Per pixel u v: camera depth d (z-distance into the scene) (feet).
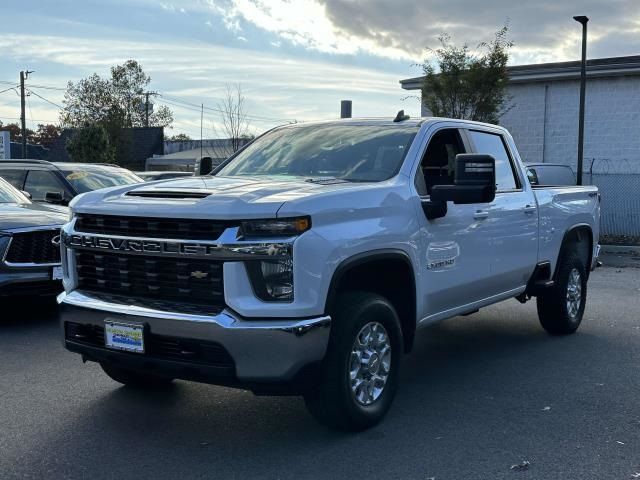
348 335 13.92
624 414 16.37
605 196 63.87
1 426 15.20
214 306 12.96
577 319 25.13
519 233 20.83
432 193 15.89
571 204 24.34
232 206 12.93
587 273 26.03
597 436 14.92
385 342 15.24
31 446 14.12
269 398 17.25
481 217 18.74
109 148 137.69
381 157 17.13
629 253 53.47
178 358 13.20
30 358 20.57
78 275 14.92
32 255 24.16
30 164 35.65
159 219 13.43
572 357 21.75
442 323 26.94
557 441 14.61
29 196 30.37
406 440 14.56
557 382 19.02
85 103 171.94
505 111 68.18
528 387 18.54
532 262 21.86
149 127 177.78
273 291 12.88
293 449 14.03
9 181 34.68
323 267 13.20
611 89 65.77
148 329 13.29
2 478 12.61
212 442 14.40
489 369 20.35
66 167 36.35
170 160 141.79
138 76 174.09
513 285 21.33
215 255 12.81
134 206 13.82
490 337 24.59
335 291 13.57
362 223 14.39
